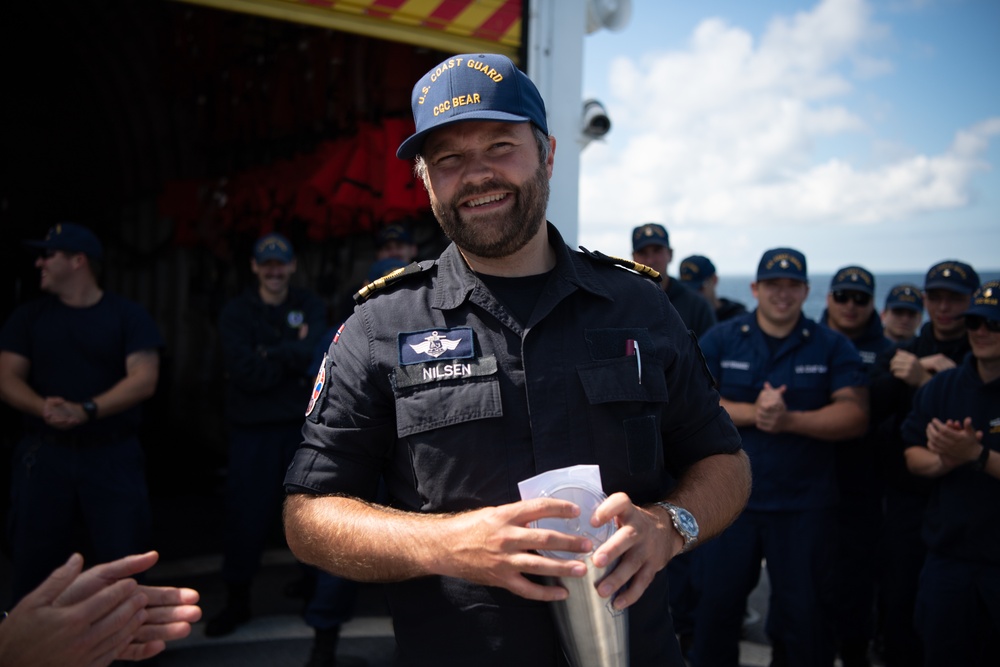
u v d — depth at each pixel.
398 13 3.47
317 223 5.57
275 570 4.83
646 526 1.31
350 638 3.89
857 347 4.32
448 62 1.46
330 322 5.80
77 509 3.36
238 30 5.85
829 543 3.18
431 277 1.56
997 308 2.76
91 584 1.29
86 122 7.62
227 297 6.99
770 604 3.29
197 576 4.61
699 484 1.54
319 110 5.54
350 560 1.37
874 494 3.72
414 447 1.44
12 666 1.24
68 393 3.33
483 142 1.44
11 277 7.45
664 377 1.54
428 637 1.45
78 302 3.38
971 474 2.81
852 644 3.66
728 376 3.40
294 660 3.61
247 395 3.99
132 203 7.59
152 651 1.36
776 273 3.31
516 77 1.46
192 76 6.76
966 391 2.91
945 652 2.85
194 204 7.07
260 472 3.97
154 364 3.45
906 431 3.09
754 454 3.22
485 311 1.48
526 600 1.40
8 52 7.22
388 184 4.60
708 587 3.20
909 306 4.93
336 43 5.27
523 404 1.44
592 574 1.26
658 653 1.50
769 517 3.16
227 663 3.56
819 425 3.13
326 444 1.49
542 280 1.55
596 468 1.33
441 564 1.29
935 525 2.90
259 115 6.21
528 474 1.42
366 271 5.68
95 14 6.79
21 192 7.46
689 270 5.68
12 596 3.30
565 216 3.96
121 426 3.38
